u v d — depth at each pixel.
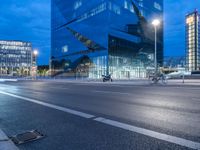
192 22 101.94
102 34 53.66
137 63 60.72
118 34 55.34
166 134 5.29
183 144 4.57
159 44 72.12
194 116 7.27
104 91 17.64
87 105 10.20
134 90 18.33
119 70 54.56
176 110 8.40
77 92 17.12
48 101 11.95
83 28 62.00
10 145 4.73
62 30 73.06
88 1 60.06
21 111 8.94
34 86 26.39
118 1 56.09
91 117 7.46
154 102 10.70
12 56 146.38
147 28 66.19
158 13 72.38
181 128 5.80
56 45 76.81
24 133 5.62
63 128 6.10
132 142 4.77
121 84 28.39
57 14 76.56
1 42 143.25
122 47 56.22
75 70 64.88
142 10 64.62
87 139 5.07
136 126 6.10
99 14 55.19
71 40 67.88
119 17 56.00
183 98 12.16
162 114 7.66
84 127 6.15
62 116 7.74
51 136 5.38
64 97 13.73
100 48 54.19
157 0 72.31
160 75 33.41
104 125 6.32
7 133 5.77
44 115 8.01
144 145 4.56
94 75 56.00
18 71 143.00
